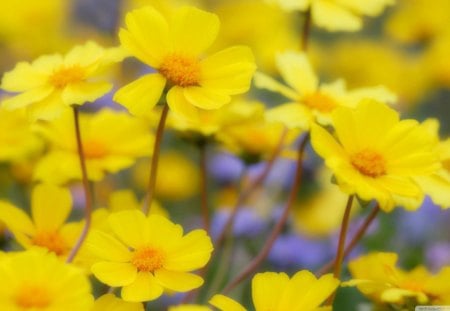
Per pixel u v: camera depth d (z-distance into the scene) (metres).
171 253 0.58
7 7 1.32
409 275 0.61
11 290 0.54
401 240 1.02
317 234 0.99
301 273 0.57
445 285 0.60
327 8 0.75
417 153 0.60
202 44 0.61
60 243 0.62
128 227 0.58
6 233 0.71
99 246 0.58
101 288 0.67
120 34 0.60
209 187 1.05
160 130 0.61
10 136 0.72
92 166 0.68
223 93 0.60
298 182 0.67
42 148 0.74
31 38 1.32
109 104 1.08
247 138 0.74
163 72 0.60
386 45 1.63
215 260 0.87
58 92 0.61
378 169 0.59
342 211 1.00
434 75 1.25
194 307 0.53
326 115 0.66
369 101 0.60
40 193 0.63
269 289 0.57
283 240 0.91
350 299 0.85
